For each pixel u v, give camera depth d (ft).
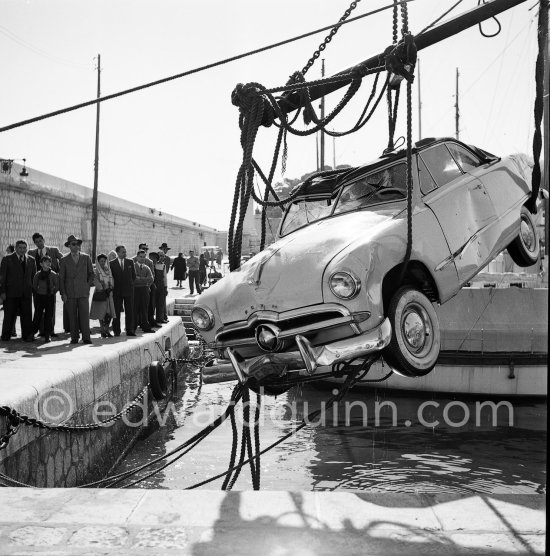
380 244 17.49
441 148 21.81
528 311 45.21
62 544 10.85
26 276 39.01
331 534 11.23
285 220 22.18
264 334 17.40
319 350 16.97
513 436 36.60
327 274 16.80
